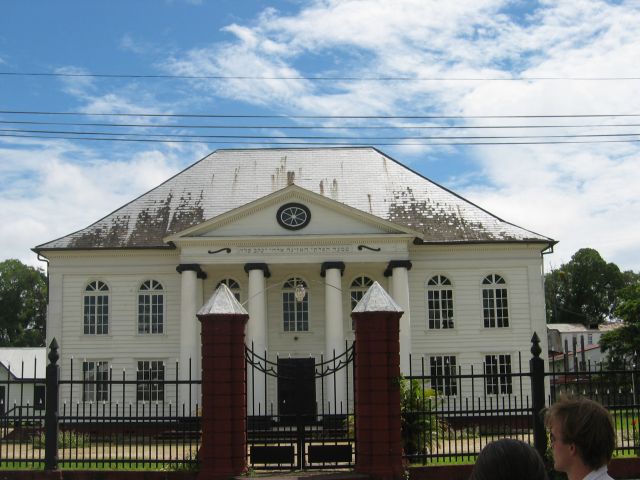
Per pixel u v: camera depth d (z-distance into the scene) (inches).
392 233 1551.4
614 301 4079.7
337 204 1556.3
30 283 4092.0
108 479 714.8
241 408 713.6
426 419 814.5
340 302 1542.8
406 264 1544.0
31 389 2364.7
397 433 708.0
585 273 4138.8
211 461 700.0
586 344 3442.4
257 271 1537.9
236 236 1542.8
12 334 4005.9
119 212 1742.1
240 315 723.4
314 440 757.9
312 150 1857.8
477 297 1663.4
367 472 697.6
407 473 707.4
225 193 1764.3
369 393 711.7
